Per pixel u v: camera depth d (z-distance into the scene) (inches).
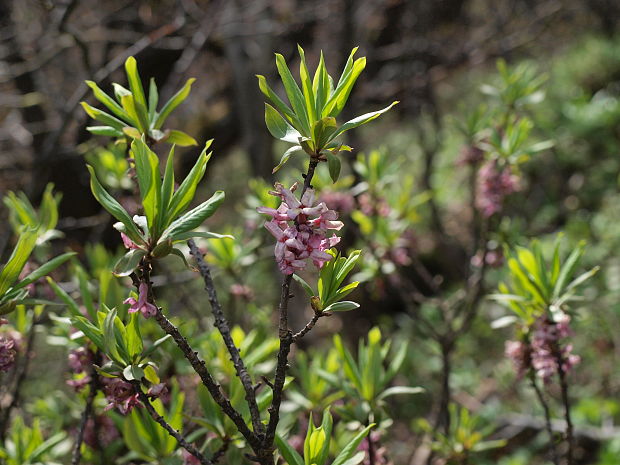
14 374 98.3
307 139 52.9
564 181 287.0
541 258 84.6
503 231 116.5
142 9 196.5
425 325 123.6
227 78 262.4
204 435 91.7
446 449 103.4
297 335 53.5
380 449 86.8
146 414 74.6
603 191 278.4
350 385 88.7
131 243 52.8
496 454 187.3
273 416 54.3
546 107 296.5
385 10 267.6
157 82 213.8
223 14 205.9
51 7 126.4
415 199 130.0
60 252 166.4
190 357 53.5
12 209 95.3
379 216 121.6
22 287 63.1
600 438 177.2
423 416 182.4
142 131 68.9
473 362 219.5
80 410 96.1
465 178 257.4
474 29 310.5
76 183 190.1
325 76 56.7
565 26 330.0
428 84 250.5
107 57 173.9
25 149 211.2
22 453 81.7
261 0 224.7
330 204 115.3
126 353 58.1
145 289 52.4
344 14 216.4
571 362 82.9
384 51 248.1
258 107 237.9
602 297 208.5
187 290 170.1
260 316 116.1
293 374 113.7
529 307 84.7
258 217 123.3
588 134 283.9
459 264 258.4
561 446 163.9
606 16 331.0
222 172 319.9
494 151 112.4
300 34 261.1
